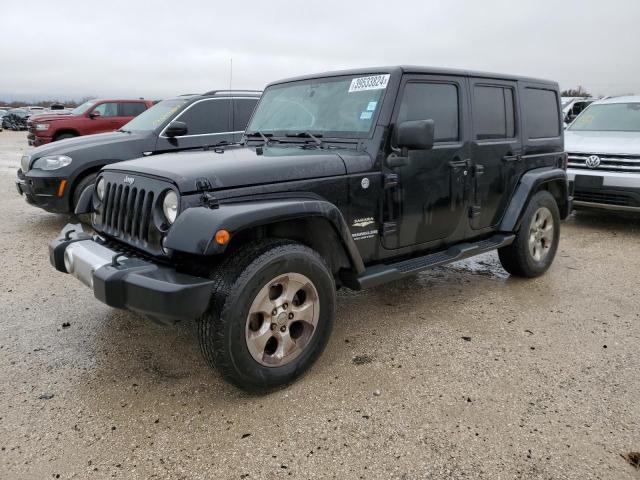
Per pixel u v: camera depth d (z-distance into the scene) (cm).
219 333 263
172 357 336
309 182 309
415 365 326
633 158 672
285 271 282
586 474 228
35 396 289
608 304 434
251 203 280
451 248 416
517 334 374
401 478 226
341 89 380
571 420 267
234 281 266
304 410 277
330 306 309
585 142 736
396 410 277
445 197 391
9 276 492
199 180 272
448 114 393
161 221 280
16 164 1536
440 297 451
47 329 376
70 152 653
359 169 332
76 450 244
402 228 365
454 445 248
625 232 705
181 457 239
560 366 326
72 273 315
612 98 868
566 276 511
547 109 509
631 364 328
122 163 336
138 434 256
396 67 355
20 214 786
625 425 263
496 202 443
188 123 719
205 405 281
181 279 258
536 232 485
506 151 445
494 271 530
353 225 334
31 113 3938
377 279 342
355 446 247
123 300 267
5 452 242
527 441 251
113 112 1375
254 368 278
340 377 311
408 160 357
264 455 241
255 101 778
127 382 305
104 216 335
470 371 319
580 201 721
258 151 336
